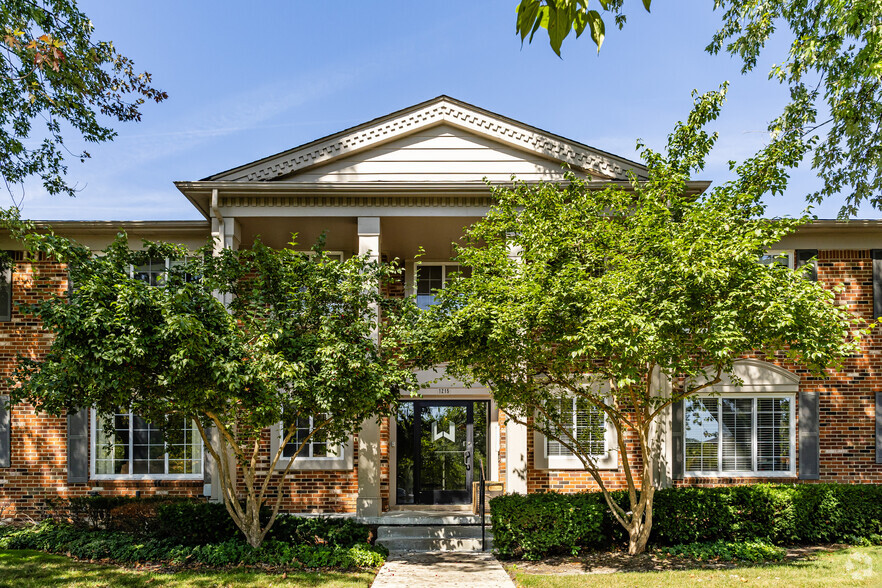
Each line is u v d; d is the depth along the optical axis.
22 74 11.89
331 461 13.38
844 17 10.98
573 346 8.74
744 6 13.56
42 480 13.12
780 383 13.30
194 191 12.17
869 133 13.53
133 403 9.50
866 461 13.21
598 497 10.98
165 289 8.77
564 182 12.64
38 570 8.97
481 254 9.77
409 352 9.91
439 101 13.14
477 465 14.23
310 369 9.34
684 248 8.20
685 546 10.16
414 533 11.40
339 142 13.02
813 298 8.23
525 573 9.14
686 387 13.07
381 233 13.49
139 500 11.77
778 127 14.49
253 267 12.34
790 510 10.85
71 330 7.96
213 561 9.39
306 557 9.53
